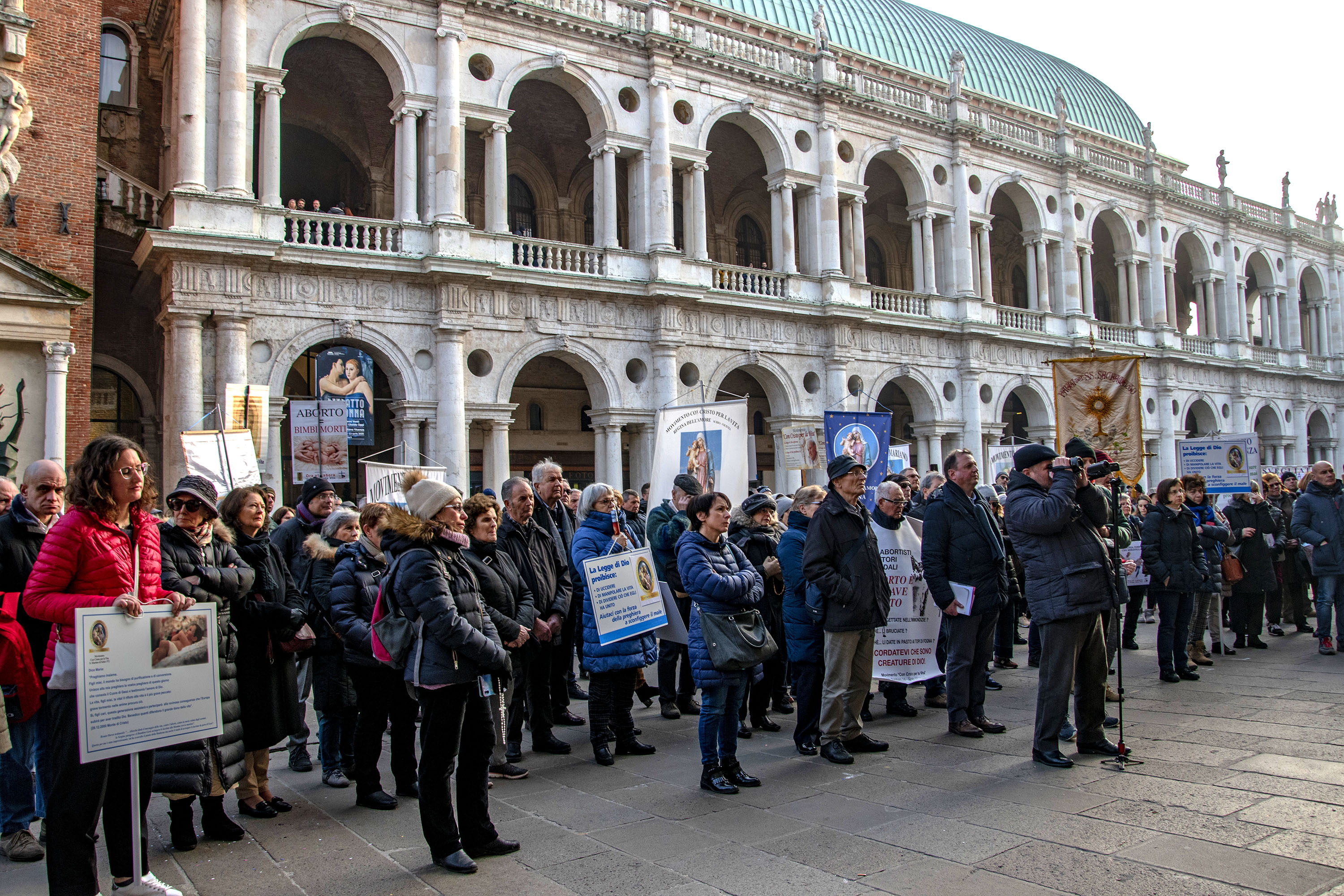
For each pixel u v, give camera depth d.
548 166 32.38
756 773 8.81
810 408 31.27
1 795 7.21
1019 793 7.78
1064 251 39.75
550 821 7.54
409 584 6.40
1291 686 11.93
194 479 7.07
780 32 33.50
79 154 19.70
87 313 19.41
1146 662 14.29
